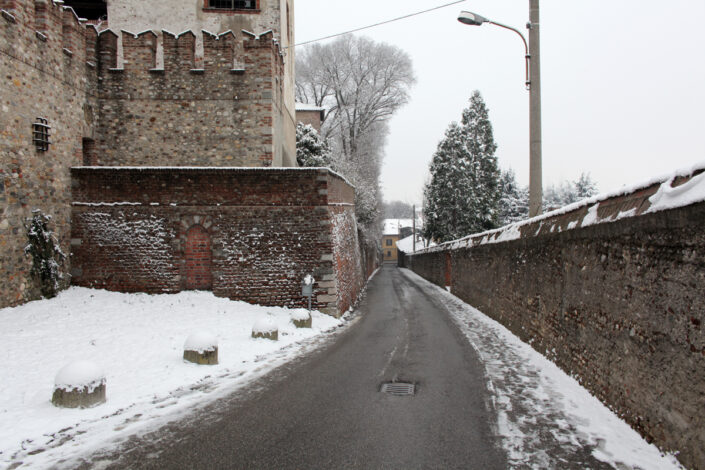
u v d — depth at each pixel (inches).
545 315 428.1
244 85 759.7
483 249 765.9
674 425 206.2
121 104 743.7
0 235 493.4
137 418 271.4
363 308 852.0
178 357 406.0
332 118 1966.0
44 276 561.3
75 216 639.1
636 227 246.2
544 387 327.0
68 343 421.4
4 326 452.1
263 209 659.4
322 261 661.3
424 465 207.8
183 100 753.6
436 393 316.5
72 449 228.1
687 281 200.4
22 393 305.9
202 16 894.4
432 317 715.4
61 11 614.5
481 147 1749.5
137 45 744.3
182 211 649.6
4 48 499.8
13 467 209.0
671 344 211.5
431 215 1946.4
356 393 318.0
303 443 233.0
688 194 200.5
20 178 527.5
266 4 900.6
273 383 344.5
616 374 269.9
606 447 223.3
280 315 621.3
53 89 596.4
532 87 540.4
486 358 423.5
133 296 623.5
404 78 1813.5
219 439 238.5
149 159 747.4
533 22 540.4
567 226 365.4
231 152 756.6
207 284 657.0
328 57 1803.6
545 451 220.4
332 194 719.1
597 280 304.2
